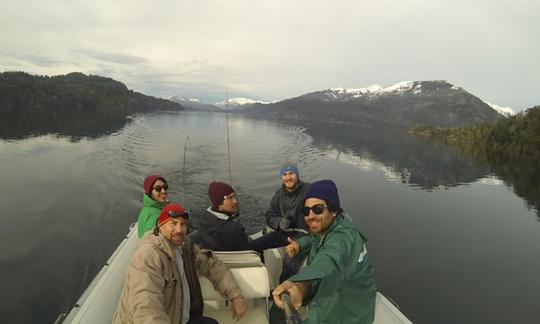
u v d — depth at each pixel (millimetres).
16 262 5102
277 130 38406
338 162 17734
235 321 2637
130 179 10461
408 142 42094
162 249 2162
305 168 14719
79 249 5641
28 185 9344
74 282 4641
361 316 1937
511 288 5348
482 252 6785
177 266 2221
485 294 5129
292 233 4070
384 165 18828
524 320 4516
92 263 5203
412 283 5363
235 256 3016
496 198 12234
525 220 9383
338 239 1751
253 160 15383
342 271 1535
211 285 2607
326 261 1503
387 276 5559
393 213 9227
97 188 9297
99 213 7383
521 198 12414
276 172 12641
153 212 3672
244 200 8852
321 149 22781
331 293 1465
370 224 8219
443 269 5891
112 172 11336
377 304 2693
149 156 14695
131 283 1990
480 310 4707
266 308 2844
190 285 2373
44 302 4180
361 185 12711
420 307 4730
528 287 5398
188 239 2508
